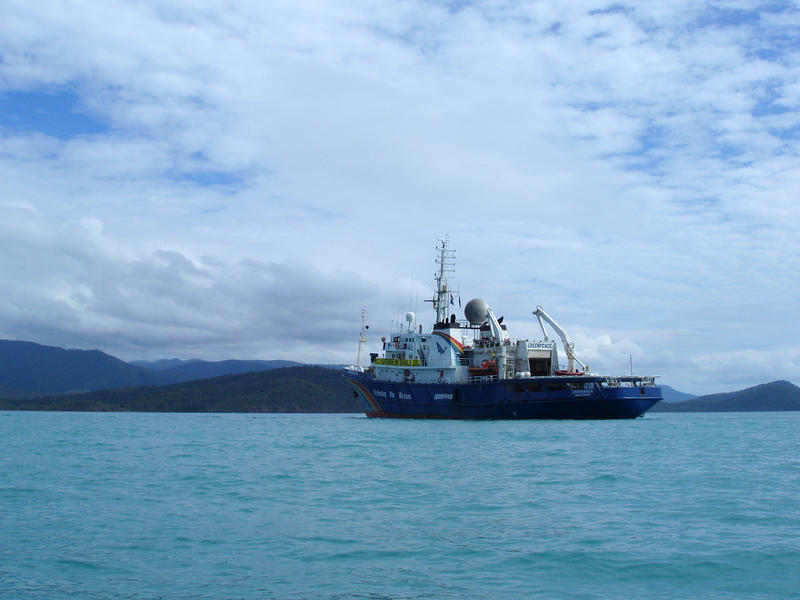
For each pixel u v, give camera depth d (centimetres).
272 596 1677
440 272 10912
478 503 2864
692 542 2175
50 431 8888
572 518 2550
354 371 11062
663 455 4847
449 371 9781
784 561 1955
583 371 9012
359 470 4000
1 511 2741
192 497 3047
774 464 4309
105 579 1816
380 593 1695
